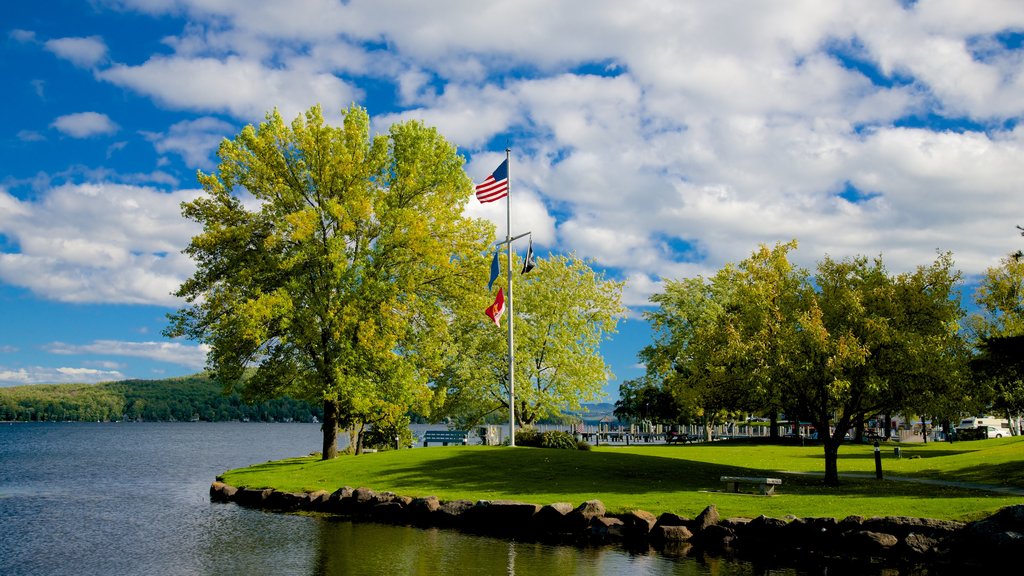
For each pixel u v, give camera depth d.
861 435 53.62
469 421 50.72
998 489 23.64
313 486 27.42
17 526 22.67
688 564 16.45
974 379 25.25
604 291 52.69
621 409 74.75
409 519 22.56
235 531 21.08
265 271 35.12
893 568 16.09
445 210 38.12
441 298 40.00
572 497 22.42
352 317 33.94
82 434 151.38
